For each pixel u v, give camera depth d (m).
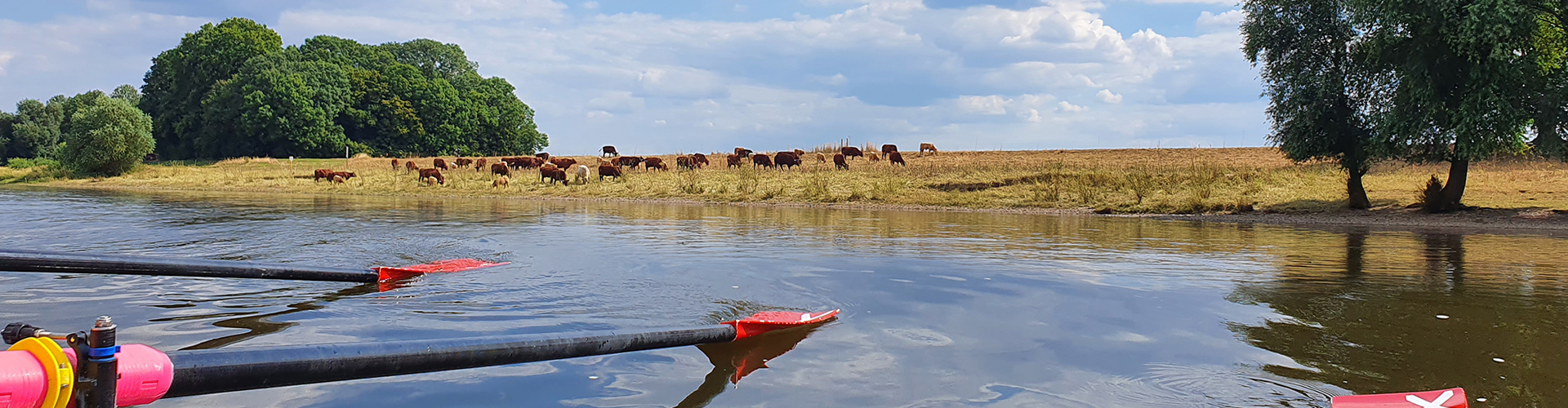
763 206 22.84
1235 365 4.84
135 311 6.15
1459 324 5.96
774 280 8.02
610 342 4.43
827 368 4.79
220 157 69.75
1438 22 15.98
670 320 6.07
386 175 40.16
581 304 6.69
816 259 9.67
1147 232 14.38
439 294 7.09
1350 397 3.95
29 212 18.25
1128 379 4.56
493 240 11.95
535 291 7.26
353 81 75.06
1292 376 4.59
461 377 4.51
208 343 5.15
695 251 10.59
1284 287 7.70
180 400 4.00
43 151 98.69
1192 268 9.07
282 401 4.05
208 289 7.18
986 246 11.50
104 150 46.41
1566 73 15.72
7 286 7.11
